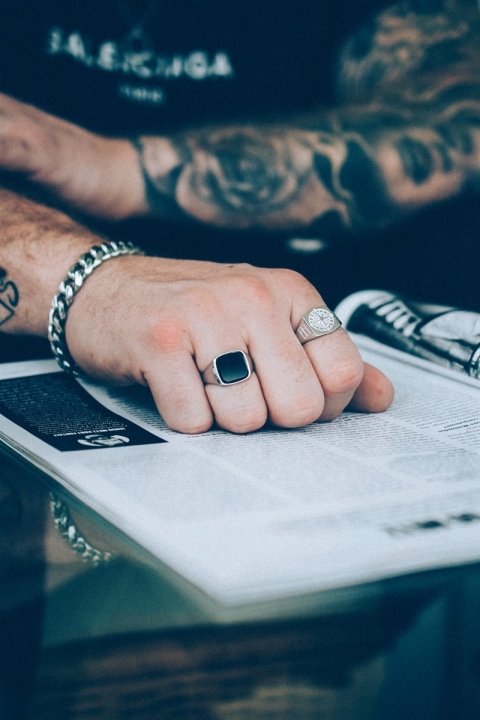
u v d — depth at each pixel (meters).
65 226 0.72
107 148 1.03
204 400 0.48
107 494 0.36
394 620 0.26
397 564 0.29
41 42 1.17
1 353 0.67
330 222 1.09
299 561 0.29
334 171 1.12
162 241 1.00
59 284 0.63
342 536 0.31
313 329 0.50
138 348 0.49
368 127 1.21
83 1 1.19
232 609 0.26
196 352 0.48
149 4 1.24
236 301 0.50
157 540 0.31
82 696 0.22
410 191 1.14
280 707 0.21
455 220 1.10
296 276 0.55
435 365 0.63
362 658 0.24
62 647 0.24
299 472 0.40
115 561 0.30
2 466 0.42
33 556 0.30
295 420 0.48
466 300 0.79
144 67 1.26
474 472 0.40
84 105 1.22
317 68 1.42
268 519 0.33
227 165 1.08
